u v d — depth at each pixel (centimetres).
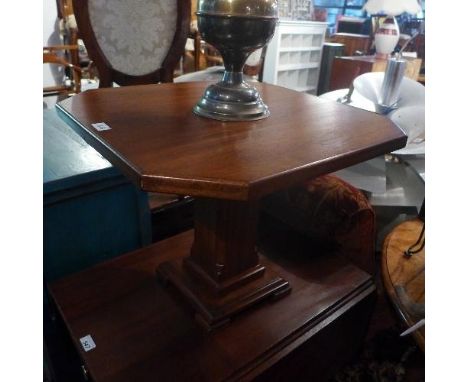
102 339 77
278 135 66
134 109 78
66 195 96
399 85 129
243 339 78
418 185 146
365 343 118
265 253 106
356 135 69
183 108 80
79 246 105
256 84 111
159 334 79
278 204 116
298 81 303
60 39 226
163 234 149
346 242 107
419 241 102
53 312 93
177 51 148
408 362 110
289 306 88
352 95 157
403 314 86
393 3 210
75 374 92
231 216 78
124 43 138
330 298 91
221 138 63
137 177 50
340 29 356
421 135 132
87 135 65
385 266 99
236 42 66
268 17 64
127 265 98
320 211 107
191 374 71
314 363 89
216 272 82
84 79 246
